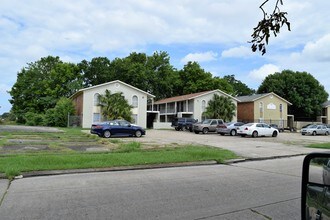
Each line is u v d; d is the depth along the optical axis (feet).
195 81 222.69
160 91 224.33
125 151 46.47
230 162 41.34
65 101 145.28
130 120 134.62
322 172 7.10
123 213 17.84
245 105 174.81
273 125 138.62
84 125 132.67
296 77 209.87
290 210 18.60
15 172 29.09
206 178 28.96
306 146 64.34
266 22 13.41
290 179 28.60
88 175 30.45
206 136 95.86
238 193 22.79
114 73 214.48
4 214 17.53
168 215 17.52
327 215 6.87
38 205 19.38
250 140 81.41
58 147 51.06
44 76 207.92
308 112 207.31
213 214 17.75
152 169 34.91
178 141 71.46
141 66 210.79
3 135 74.43
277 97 175.11
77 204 19.66
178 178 28.91
